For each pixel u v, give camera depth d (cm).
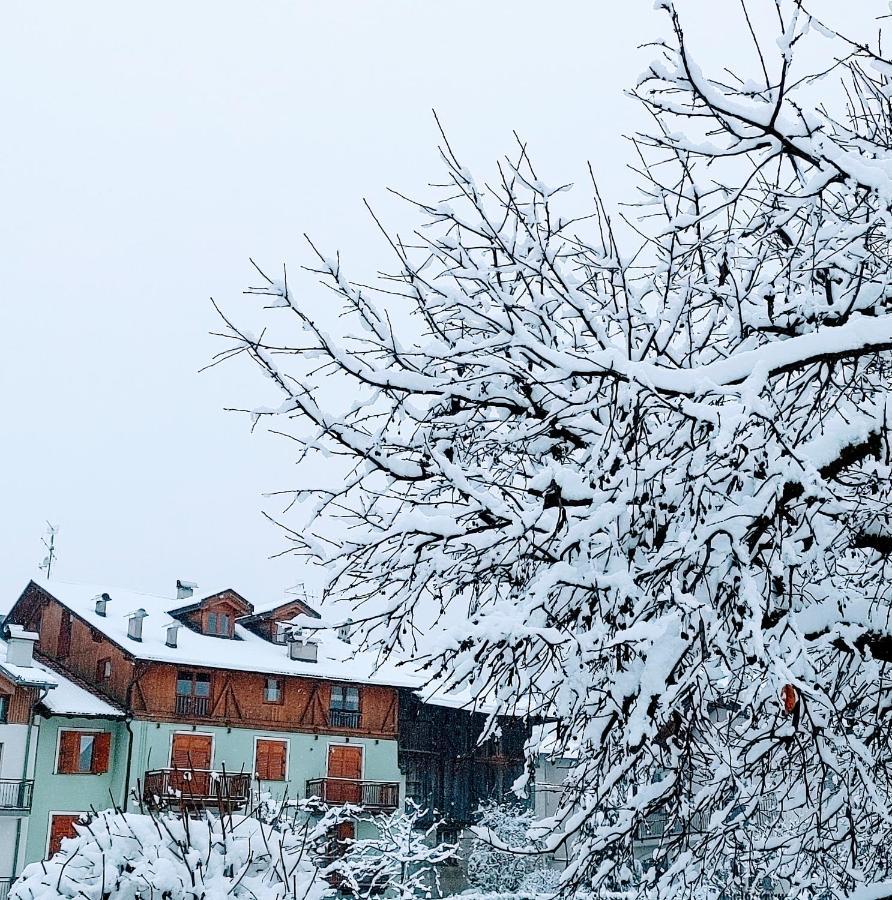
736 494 511
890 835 702
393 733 3656
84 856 652
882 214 550
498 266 627
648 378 490
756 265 596
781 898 745
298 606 3856
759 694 516
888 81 673
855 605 569
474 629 486
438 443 641
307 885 685
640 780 612
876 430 522
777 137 533
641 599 501
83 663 3444
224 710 3375
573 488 509
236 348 570
